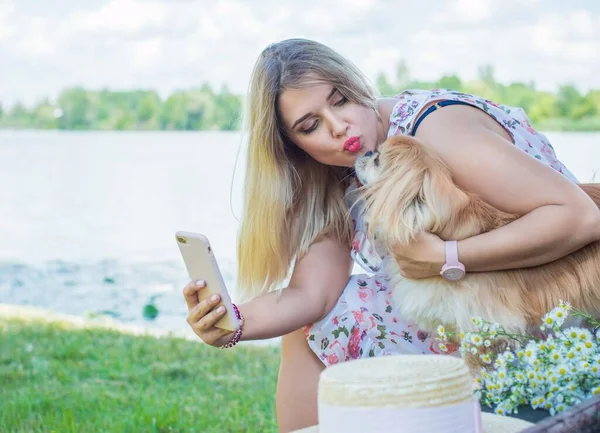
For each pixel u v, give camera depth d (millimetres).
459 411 1746
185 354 5145
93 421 3865
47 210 11531
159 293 7051
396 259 2785
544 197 2586
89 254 8641
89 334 5664
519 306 2727
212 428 3725
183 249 2621
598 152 11547
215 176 14359
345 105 2832
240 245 3133
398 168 2709
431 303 2801
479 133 2719
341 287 3006
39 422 3869
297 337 3021
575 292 2721
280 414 3020
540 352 2348
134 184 13672
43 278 7617
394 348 2947
